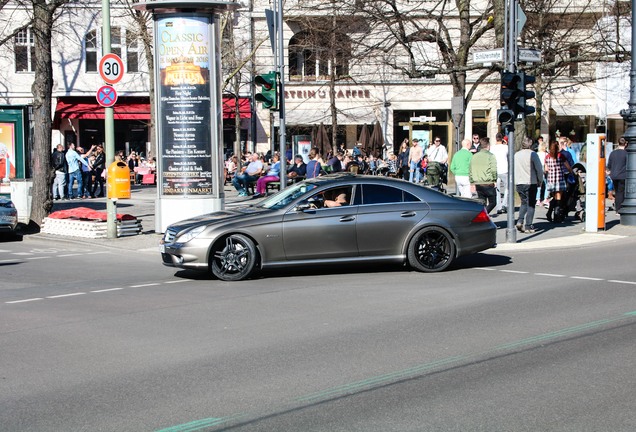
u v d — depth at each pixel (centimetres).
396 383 657
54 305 1040
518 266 1334
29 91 3881
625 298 1020
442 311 953
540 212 2248
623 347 766
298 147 4106
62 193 2859
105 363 737
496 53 1622
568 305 978
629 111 1828
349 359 736
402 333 838
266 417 577
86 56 3897
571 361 717
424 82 4022
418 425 555
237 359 743
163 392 642
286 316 938
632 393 621
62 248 1700
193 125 1747
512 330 845
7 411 599
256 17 3953
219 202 1781
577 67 3488
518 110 1574
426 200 1265
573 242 1630
